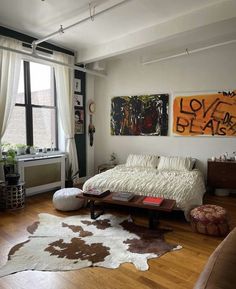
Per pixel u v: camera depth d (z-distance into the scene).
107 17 3.53
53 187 4.74
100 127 5.94
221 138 4.69
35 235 2.82
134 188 3.49
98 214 3.47
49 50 4.61
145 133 5.41
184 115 4.98
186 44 4.61
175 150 5.13
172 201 3.09
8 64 3.89
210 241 2.70
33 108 4.77
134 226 3.11
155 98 5.25
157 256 2.37
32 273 2.11
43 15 3.54
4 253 2.42
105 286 1.94
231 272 0.88
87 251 2.46
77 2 3.16
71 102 5.13
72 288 1.92
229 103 4.57
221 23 3.24
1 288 1.92
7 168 3.99
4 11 3.41
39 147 4.93
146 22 3.71
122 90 5.63
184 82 4.95
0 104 3.86
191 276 2.07
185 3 3.14
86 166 5.80
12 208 3.72
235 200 4.26
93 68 5.43
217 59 4.60
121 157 5.75
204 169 4.88
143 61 5.28
